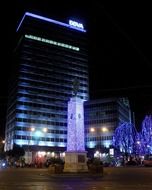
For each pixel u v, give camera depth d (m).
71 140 41.34
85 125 143.25
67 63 156.38
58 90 149.38
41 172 48.72
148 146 112.44
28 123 136.00
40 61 147.38
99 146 135.75
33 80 143.00
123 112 149.62
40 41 149.50
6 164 114.19
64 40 158.00
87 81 160.75
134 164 89.25
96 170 38.03
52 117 143.62
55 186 22.17
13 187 21.44
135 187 20.58
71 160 40.38
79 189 19.38
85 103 146.38
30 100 139.62
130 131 125.44
